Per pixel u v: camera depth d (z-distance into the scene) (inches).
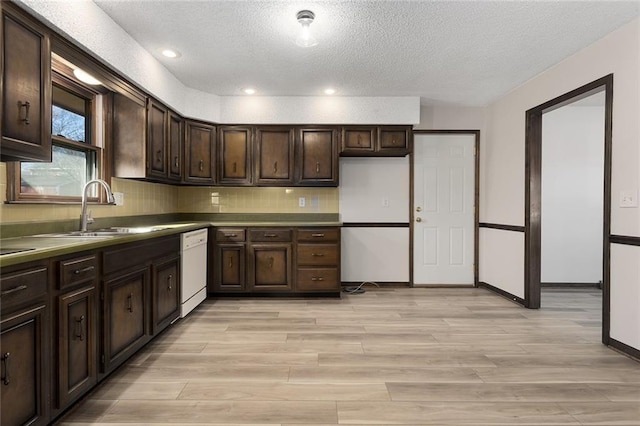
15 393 54.3
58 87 99.0
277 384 79.9
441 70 131.8
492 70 132.0
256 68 129.6
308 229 155.9
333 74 135.4
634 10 90.9
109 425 64.5
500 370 87.2
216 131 162.1
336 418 67.1
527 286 143.0
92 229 106.2
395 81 143.5
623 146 98.5
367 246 181.3
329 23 97.7
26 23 67.9
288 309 139.1
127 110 117.6
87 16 85.3
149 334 98.1
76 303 68.4
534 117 141.8
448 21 96.7
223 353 96.8
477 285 180.9
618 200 99.7
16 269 54.7
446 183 181.9
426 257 182.1
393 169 181.2
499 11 91.8
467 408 70.6
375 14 93.1
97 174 112.7
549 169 185.3
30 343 57.4
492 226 171.8
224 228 155.2
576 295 166.9
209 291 155.4
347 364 90.3
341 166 180.4
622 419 67.2
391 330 115.8
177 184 158.4
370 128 163.9
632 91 95.9
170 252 113.0
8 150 64.9
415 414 68.6
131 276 88.3
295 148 164.1
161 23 98.0
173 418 66.9
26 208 84.4
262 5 89.1
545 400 73.5
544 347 101.8
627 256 96.7
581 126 185.0
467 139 181.2
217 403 72.1
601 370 87.4
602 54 106.3
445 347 101.7
